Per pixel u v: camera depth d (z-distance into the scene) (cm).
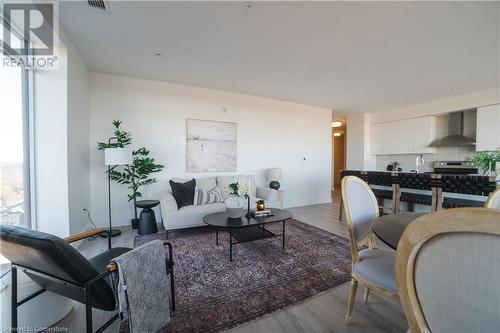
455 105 462
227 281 193
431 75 351
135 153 334
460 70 330
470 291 47
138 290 118
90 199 338
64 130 235
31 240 94
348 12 202
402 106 543
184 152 403
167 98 388
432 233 48
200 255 246
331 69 329
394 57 290
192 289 181
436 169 521
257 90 430
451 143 471
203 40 251
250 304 162
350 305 143
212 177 396
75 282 106
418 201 331
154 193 377
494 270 43
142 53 282
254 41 253
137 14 206
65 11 200
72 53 255
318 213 457
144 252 126
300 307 160
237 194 280
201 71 338
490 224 40
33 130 220
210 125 423
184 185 347
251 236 268
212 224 241
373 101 503
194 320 146
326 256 244
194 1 189
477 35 238
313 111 555
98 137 343
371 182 388
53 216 233
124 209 360
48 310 138
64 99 235
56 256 94
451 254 48
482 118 424
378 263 133
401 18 210
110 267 109
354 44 258
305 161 546
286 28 228
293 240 294
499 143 406
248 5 194
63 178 236
